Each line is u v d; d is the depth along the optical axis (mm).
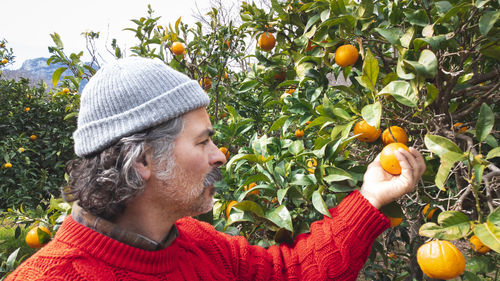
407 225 2873
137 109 831
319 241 1221
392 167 1199
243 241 1274
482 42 1540
